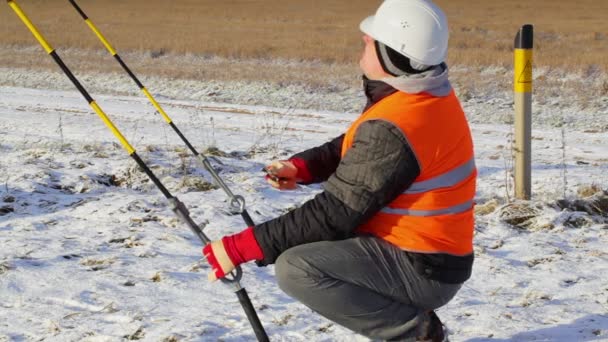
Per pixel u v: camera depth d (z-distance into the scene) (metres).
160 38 31.89
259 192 7.74
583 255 5.99
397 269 3.38
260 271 5.54
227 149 10.57
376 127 3.19
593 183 8.23
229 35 33.12
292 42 30.30
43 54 29.98
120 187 7.96
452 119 3.31
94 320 4.68
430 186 3.29
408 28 3.25
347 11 43.47
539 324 4.62
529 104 7.29
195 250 5.97
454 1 46.28
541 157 11.48
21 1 49.41
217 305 4.90
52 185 7.73
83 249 5.93
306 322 4.62
